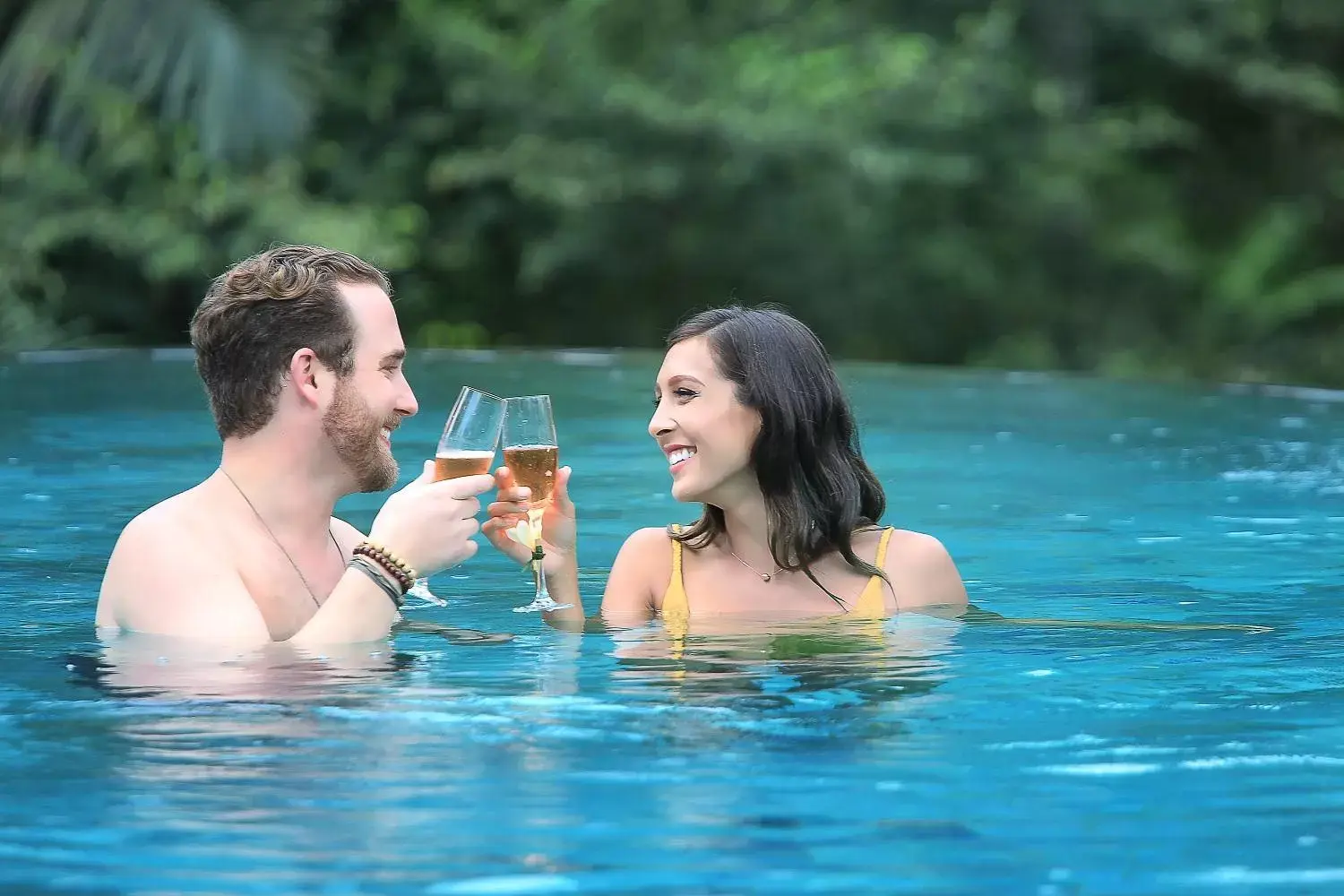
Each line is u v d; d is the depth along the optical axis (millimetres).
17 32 14953
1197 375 19375
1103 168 19734
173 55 14195
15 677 2576
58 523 4418
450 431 3062
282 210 15312
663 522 4613
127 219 15102
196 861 1726
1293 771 2051
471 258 18344
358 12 17641
